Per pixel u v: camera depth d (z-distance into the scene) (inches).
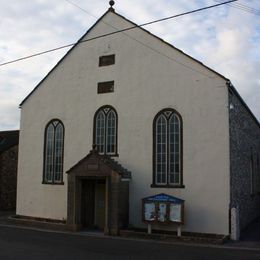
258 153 1065.5
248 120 897.5
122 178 713.0
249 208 866.1
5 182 1184.2
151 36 757.3
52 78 872.9
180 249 543.2
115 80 787.4
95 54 818.8
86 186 774.5
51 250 510.6
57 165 845.2
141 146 741.9
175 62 727.1
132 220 731.4
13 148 1223.5
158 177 721.6
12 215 991.0
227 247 570.9
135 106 757.9
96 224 763.4
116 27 798.5
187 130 701.3
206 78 695.1
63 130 842.2
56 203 832.3
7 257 456.1
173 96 722.2
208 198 670.5
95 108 804.6
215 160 672.4
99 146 791.1
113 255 485.7
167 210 659.4
